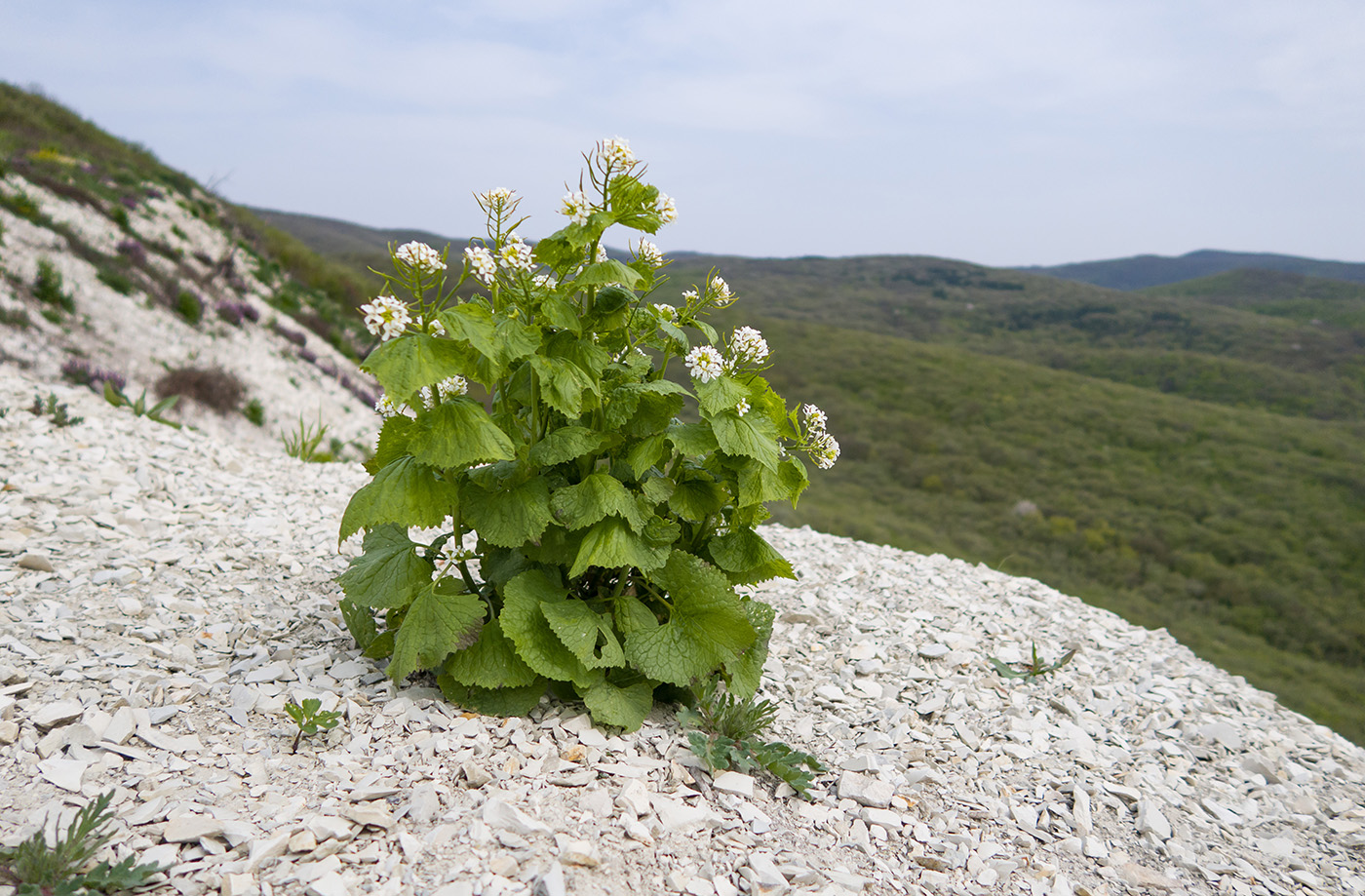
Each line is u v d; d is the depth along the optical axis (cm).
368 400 1672
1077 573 2486
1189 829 308
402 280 260
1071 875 264
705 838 239
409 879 198
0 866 186
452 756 256
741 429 279
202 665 312
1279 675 1789
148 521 457
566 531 294
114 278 1367
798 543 633
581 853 211
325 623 366
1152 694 436
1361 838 327
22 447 527
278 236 2545
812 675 398
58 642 313
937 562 630
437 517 270
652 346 321
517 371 292
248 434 1216
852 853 251
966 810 289
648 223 290
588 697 285
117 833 204
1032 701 400
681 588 299
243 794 231
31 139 2091
